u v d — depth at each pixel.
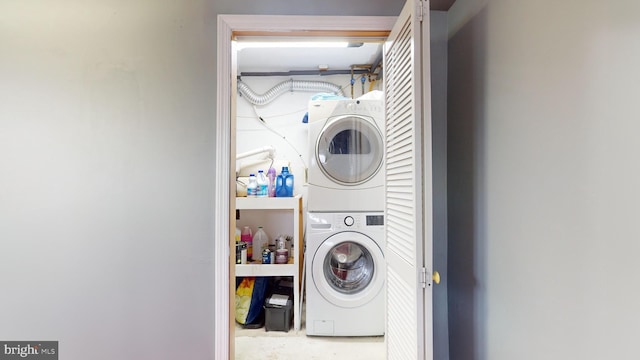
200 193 1.54
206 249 1.53
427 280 1.24
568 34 0.87
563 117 0.89
